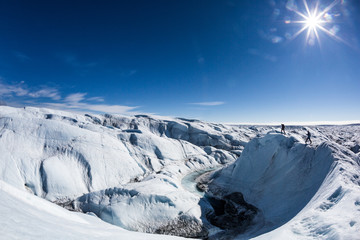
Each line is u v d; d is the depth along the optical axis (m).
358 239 5.64
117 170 33.84
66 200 25.02
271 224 17.52
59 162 29.59
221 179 32.22
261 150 28.84
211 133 72.31
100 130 49.75
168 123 79.88
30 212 7.18
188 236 17.55
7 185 9.62
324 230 7.18
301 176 20.33
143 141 47.66
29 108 67.38
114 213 19.16
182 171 40.94
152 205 20.22
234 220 20.44
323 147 19.58
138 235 9.04
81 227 7.89
